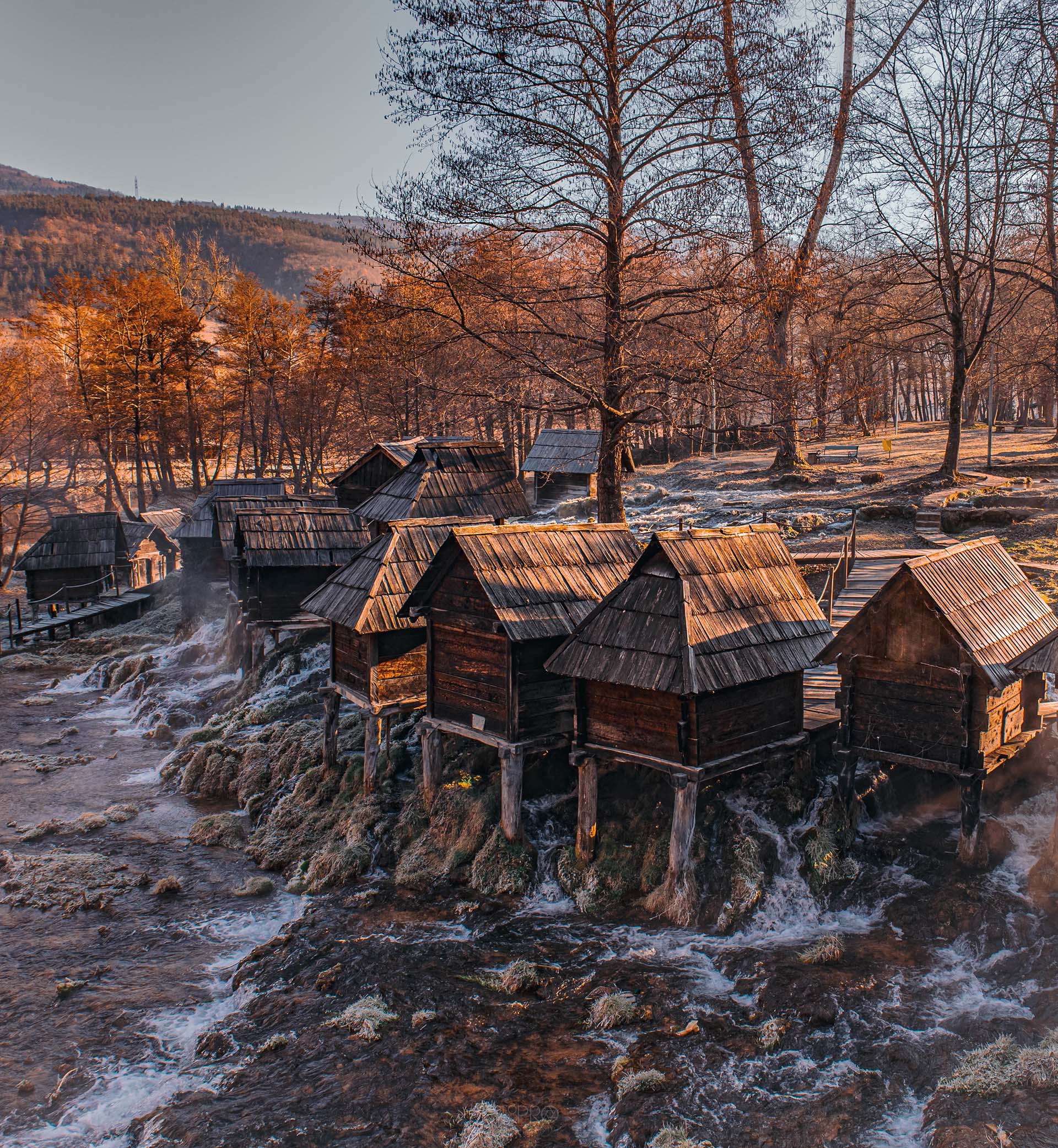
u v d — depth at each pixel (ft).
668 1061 36.45
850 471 133.28
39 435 199.11
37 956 51.65
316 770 69.72
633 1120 33.58
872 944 41.73
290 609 94.43
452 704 57.77
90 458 255.91
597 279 69.67
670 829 50.57
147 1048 43.27
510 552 55.01
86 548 146.82
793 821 49.32
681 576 48.34
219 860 63.16
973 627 43.11
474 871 53.52
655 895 47.98
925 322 114.21
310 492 191.62
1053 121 94.58
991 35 100.89
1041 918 40.06
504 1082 36.78
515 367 74.33
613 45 66.28
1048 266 122.01
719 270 67.97
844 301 113.70
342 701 79.71
